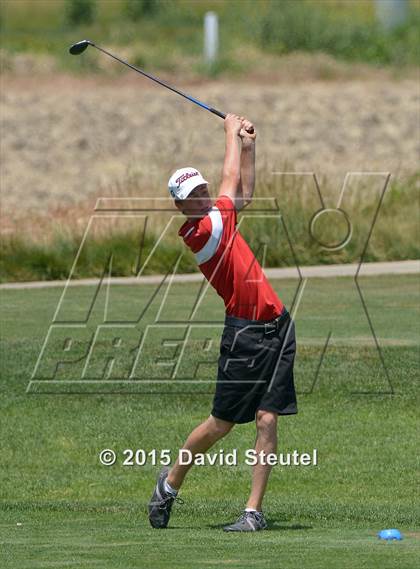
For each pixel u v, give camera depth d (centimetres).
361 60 11225
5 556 1772
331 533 2025
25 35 13000
